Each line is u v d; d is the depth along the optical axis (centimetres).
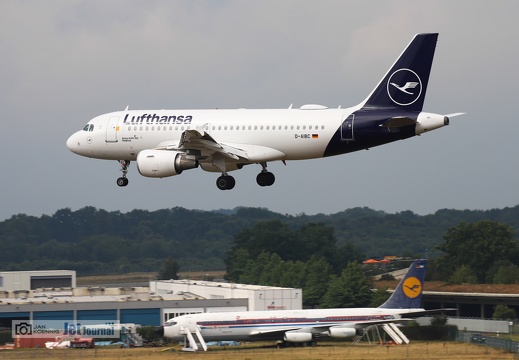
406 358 15525
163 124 18388
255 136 17875
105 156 18838
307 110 17800
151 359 16000
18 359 16438
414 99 17362
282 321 18225
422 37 17325
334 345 18050
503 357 15525
